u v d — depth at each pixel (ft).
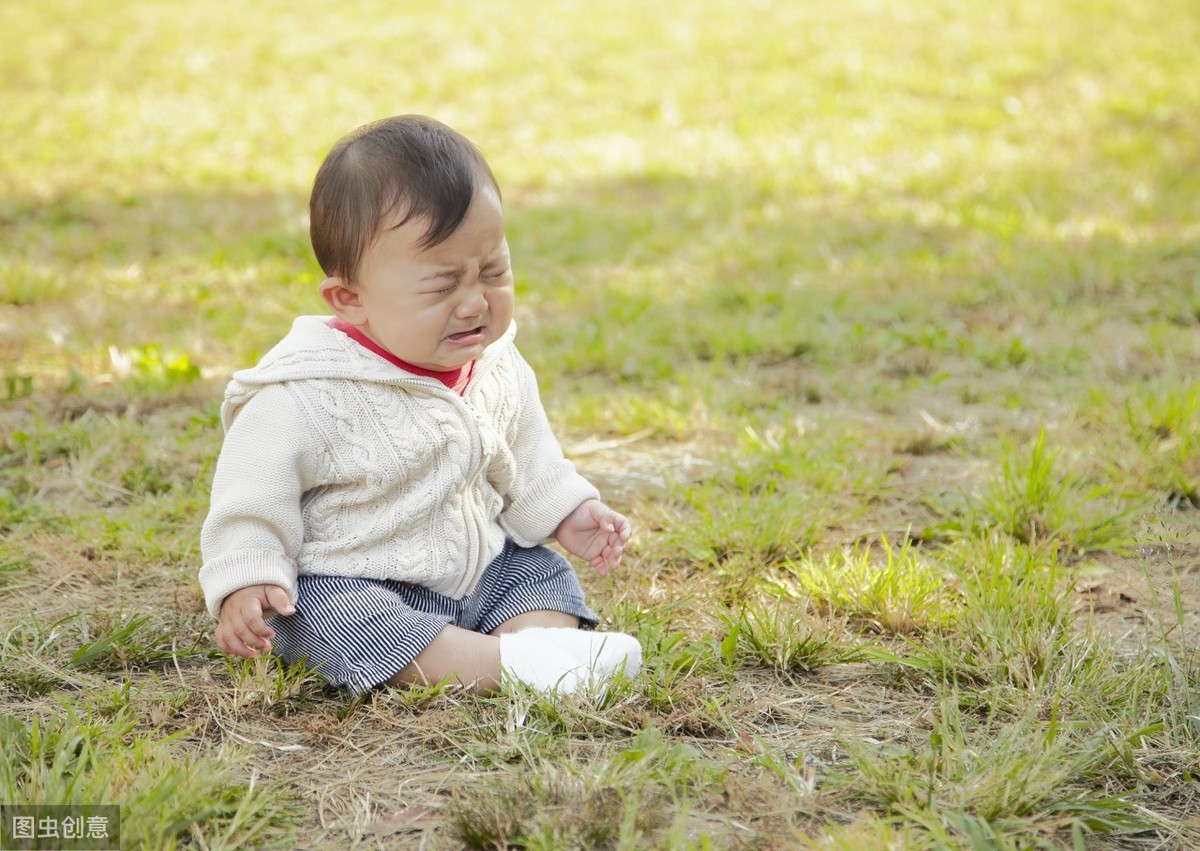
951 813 8.33
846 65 54.70
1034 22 61.62
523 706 9.69
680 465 16.70
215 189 36.58
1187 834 8.50
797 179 37.70
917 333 22.41
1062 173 37.50
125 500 15.11
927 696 10.44
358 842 8.30
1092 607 11.37
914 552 13.08
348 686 10.09
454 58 57.06
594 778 8.63
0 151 40.04
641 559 13.30
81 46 57.93
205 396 18.71
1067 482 14.51
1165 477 15.38
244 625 9.84
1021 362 21.12
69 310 23.53
